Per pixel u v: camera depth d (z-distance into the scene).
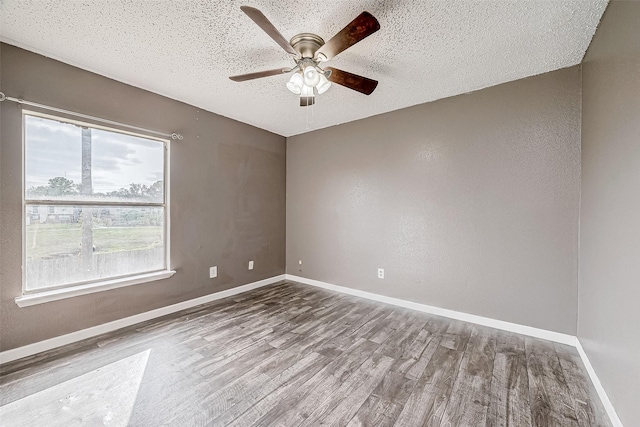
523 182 2.54
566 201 2.34
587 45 2.03
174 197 3.03
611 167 1.61
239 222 3.75
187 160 3.14
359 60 2.27
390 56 2.21
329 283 3.97
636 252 1.31
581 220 2.23
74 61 2.28
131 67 2.38
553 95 2.39
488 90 2.72
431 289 3.06
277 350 2.23
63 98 2.27
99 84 2.46
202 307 3.19
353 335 2.50
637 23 1.32
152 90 2.80
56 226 2.29
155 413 1.55
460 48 2.09
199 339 2.40
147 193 2.86
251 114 3.49
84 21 1.80
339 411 1.57
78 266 2.41
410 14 1.73
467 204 2.84
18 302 2.04
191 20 1.80
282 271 4.47
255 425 1.47
